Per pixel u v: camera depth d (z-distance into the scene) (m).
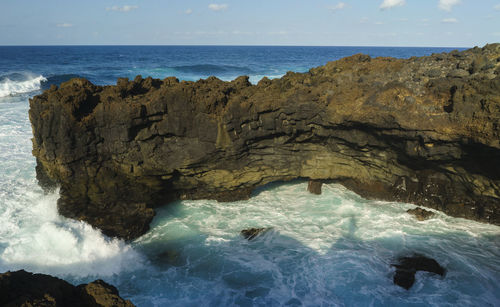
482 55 13.04
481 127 10.61
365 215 13.76
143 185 14.37
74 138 13.23
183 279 10.60
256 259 11.43
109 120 13.33
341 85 14.07
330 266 10.92
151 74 56.97
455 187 13.15
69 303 4.64
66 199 13.82
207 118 13.44
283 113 13.50
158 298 9.79
